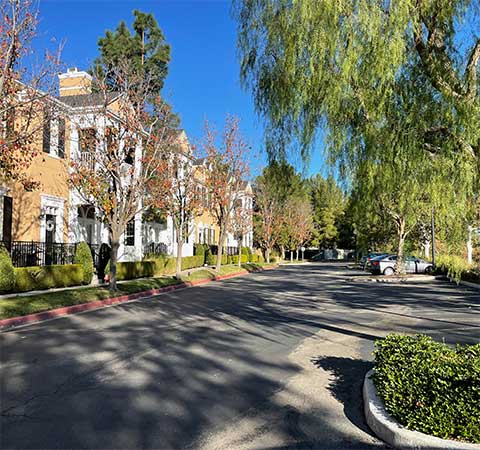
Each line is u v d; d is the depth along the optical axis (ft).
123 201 51.24
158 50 92.94
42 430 13.44
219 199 91.15
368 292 58.18
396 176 17.25
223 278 86.84
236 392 17.29
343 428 13.89
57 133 52.49
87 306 41.63
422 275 82.99
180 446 12.51
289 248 190.29
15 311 34.65
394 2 16.31
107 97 53.67
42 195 57.52
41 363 21.30
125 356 22.79
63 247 59.16
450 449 11.25
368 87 17.08
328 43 16.92
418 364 13.78
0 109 35.14
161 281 64.80
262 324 32.83
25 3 35.19
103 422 14.11
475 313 38.86
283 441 12.94
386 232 82.94
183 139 80.07
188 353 23.57
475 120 15.84
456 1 16.51
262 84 20.49
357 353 23.71
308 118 19.20
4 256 43.27
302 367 20.93
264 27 19.85
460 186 16.47
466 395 11.88
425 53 17.02
